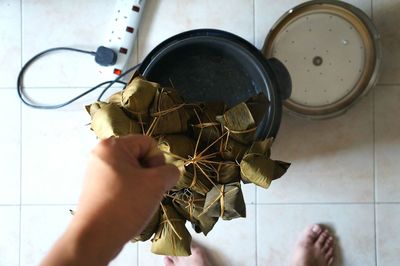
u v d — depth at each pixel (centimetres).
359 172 99
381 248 99
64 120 104
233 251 102
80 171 104
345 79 94
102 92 99
